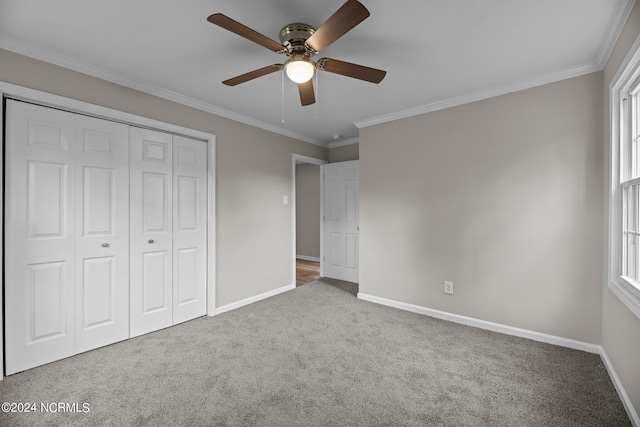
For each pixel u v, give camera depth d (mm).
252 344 2465
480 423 1553
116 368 2088
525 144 2549
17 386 1867
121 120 2510
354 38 1926
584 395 1773
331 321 2969
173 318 2887
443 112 3027
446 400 1737
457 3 1594
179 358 2230
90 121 2357
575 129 2330
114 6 1618
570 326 2367
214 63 2260
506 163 2646
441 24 1777
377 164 3531
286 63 1786
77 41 1960
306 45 1653
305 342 2498
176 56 2156
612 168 1947
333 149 4910
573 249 2348
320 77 2479
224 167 3311
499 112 2682
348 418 1589
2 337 1959
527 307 2553
